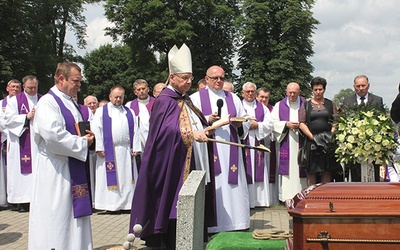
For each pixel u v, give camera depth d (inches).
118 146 344.2
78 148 191.0
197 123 220.7
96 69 2112.5
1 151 371.2
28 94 357.4
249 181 335.9
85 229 196.9
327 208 129.3
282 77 1397.6
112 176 342.3
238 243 195.3
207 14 1513.3
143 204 213.0
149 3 1402.6
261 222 299.7
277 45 1400.1
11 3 1215.6
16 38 1246.9
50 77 1364.4
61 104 195.6
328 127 283.6
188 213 147.7
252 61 1412.4
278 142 350.9
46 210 188.4
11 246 248.7
